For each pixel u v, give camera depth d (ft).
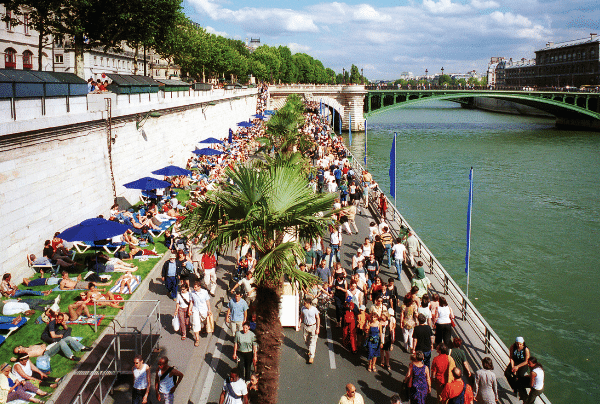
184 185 102.94
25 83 52.08
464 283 89.30
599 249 107.24
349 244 72.28
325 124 253.24
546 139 296.92
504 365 40.47
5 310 43.65
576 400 55.88
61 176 60.39
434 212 135.85
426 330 37.76
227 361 40.73
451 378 32.40
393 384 38.19
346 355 42.57
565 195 156.04
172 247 59.57
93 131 69.56
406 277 59.88
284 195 28.40
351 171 103.60
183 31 186.19
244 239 27.61
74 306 44.01
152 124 97.60
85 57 191.31
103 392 34.71
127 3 91.66
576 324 74.69
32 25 86.53
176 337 43.70
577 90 370.94
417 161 217.15
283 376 38.99
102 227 51.39
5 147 48.83
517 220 128.77
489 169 198.59
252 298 45.47
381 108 332.19
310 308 40.04
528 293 85.56
